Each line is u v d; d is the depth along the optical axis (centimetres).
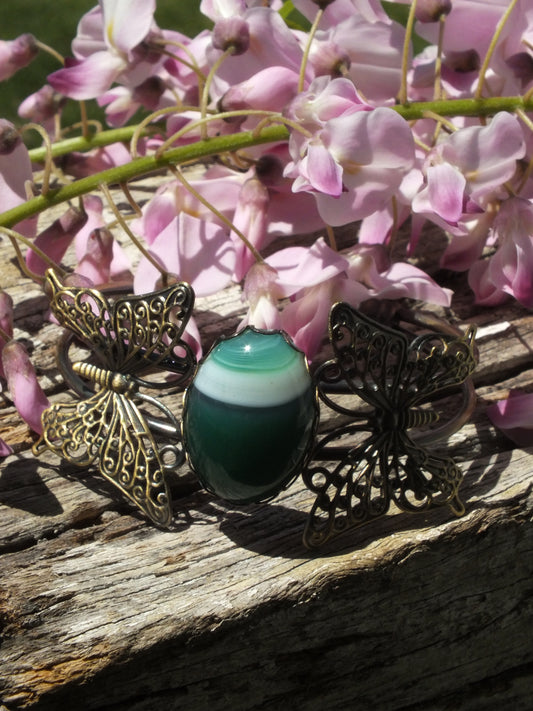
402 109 25
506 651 24
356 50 27
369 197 23
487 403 26
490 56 25
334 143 22
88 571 21
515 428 24
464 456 24
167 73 30
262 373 19
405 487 21
